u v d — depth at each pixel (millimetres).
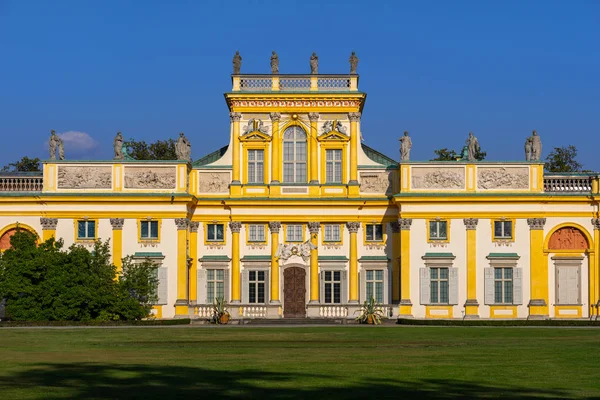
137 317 79750
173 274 84688
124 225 85250
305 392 29109
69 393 28766
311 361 38656
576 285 84812
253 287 88250
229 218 88438
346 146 88750
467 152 90312
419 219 85125
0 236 85312
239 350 44906
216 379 32219
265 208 88250
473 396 28391
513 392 29312
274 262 87812
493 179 85500
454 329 69312
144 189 85875
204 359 39594
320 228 88500
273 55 89438
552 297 84750
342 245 88438
